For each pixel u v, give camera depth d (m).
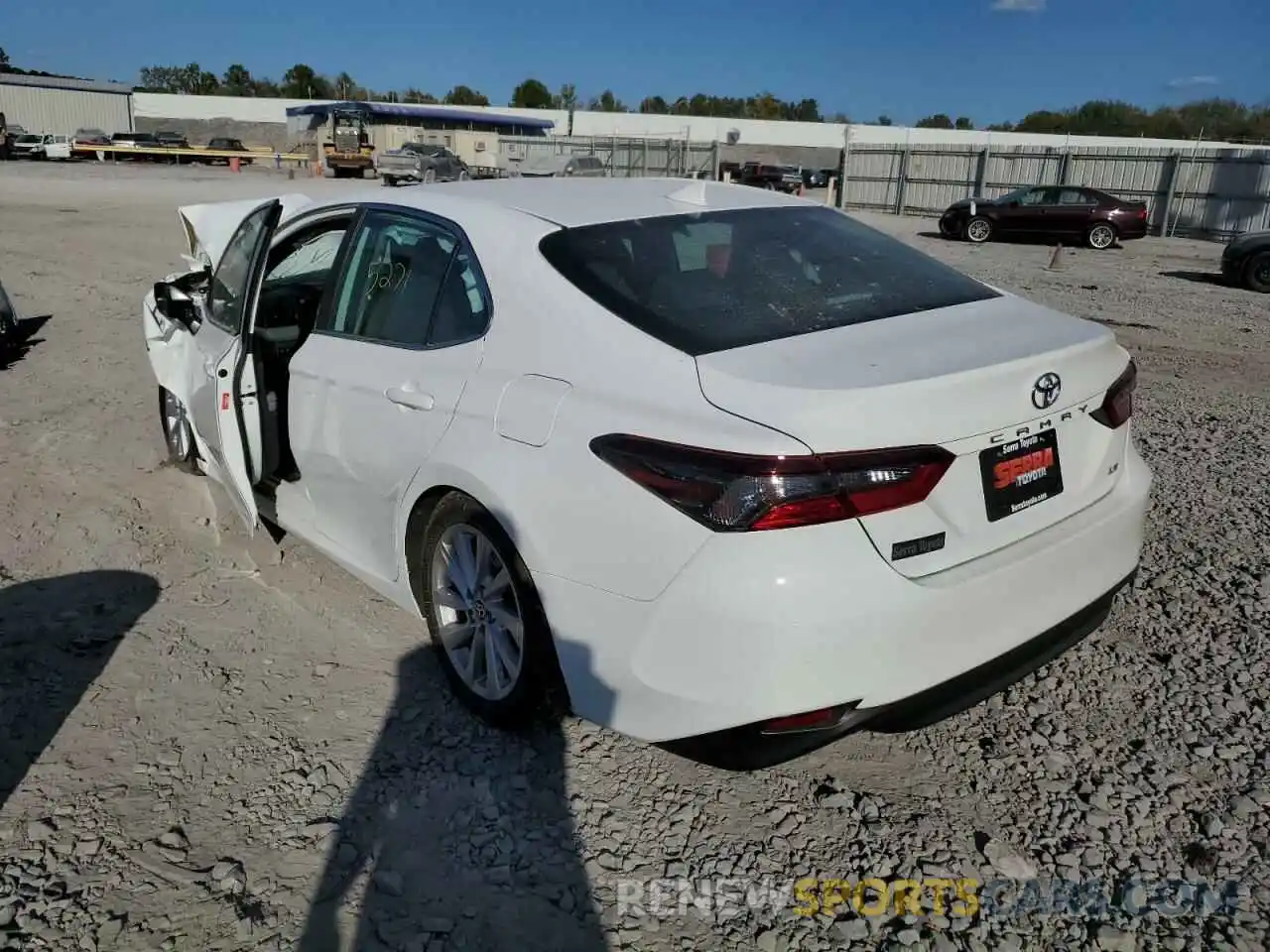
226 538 4.57
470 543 3.08
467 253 3.15
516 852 2.62
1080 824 2.73
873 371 2.40
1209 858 2.60
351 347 3.49
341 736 3.11
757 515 2.24
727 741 2.40
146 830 2.68
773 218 3.46
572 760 3.00
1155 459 5.93
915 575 2.39
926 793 2.87
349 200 3.82
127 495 5.05
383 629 3.79
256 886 2.49
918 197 32.09
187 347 4.73
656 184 3.78
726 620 2.29
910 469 2.32
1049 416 2.65
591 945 2.33
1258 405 7.41
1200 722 3.19
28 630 3.72
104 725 3.15
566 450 2.59
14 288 11.46
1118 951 2.32
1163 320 11.45
